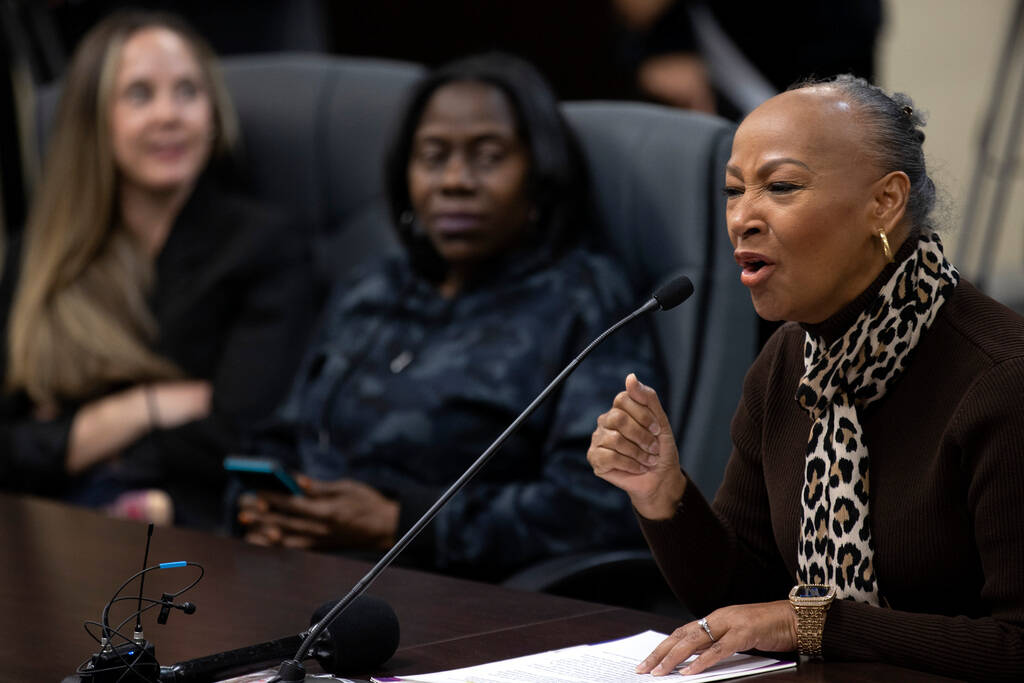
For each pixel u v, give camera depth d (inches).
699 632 156.3
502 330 279.6
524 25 518.6
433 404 276.8
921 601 168.4
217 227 358.9
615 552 251.0
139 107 356.2
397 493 270.4
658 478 177.9
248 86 382.0
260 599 190.4
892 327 165.2
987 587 157.0
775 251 163.0
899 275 165.0
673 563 183.8
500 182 287.7
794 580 195.5
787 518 180.1
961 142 634.2
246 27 439.5
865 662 156.9
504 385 273.0
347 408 290.7
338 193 368.8
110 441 342.3
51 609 184.2
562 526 258.4
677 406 266.1
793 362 185.9
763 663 156.6
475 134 287.7
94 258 358.9
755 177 163.6
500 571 263.0
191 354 351.3
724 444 264.4
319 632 147.6
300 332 357.4
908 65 649.6
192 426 339.3
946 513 162.7
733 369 267.0
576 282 280.8
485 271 293.3
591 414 262.1
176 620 178.5
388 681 147.1
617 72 500.1
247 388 344.8
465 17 528.4
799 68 393.1
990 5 629.0
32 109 402.3
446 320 291.0
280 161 374.3
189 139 360.2
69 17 432.5
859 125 162.1
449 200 288.2
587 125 301.6
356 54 546.3
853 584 167.9
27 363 352.2
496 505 263.3
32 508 261.9
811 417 175.3
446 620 179.0
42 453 340.8
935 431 164.1
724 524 187.2
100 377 347.9
